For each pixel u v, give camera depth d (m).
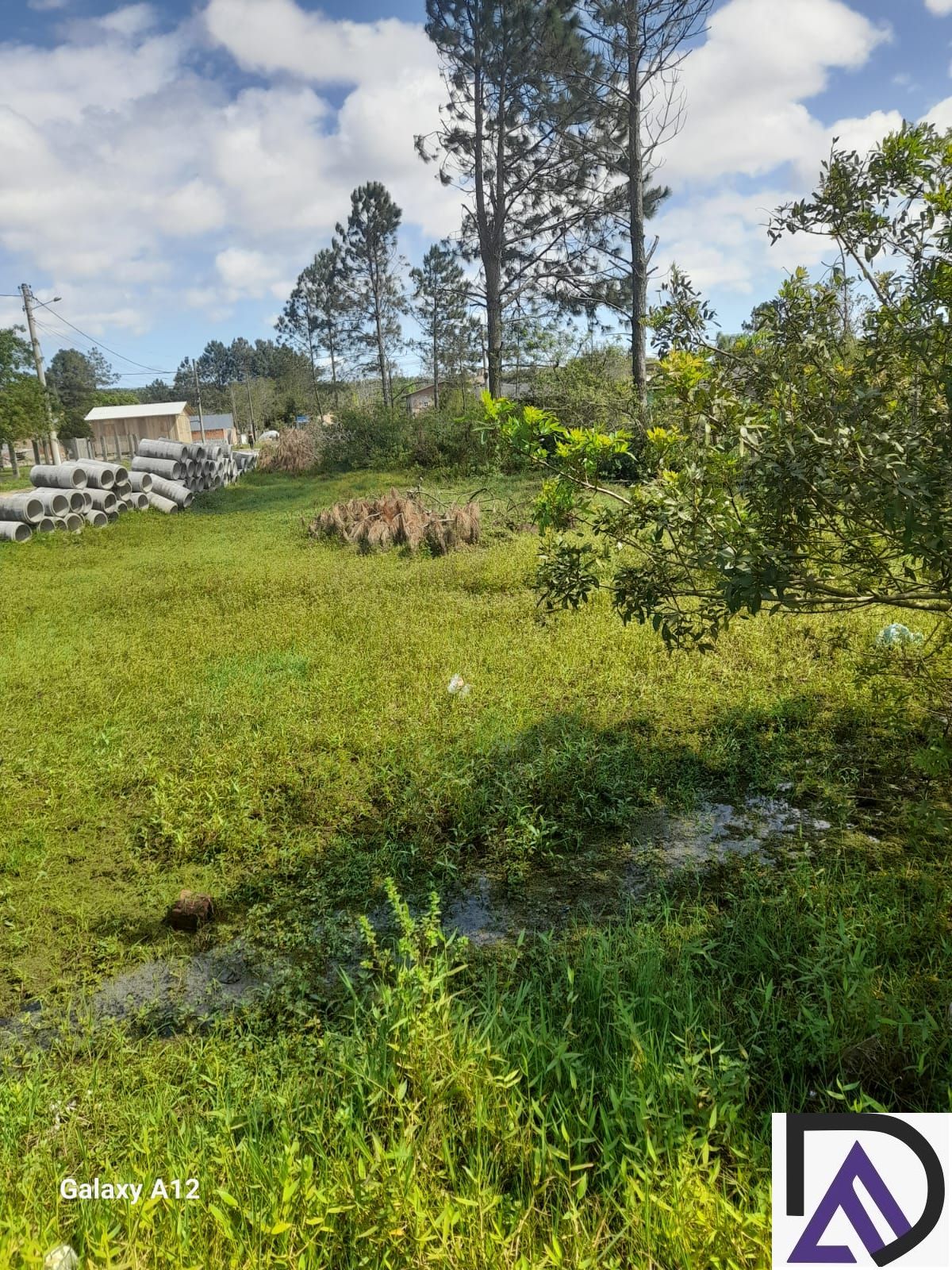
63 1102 3.02
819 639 7.21
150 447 25.41
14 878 4.66
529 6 23.78
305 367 75.62
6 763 5.98
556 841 4.69
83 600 11.70
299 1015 3.45
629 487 4.25
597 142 24.66
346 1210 2.27
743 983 3.40
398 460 29.58
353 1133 2.56
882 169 3.47
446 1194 2.35
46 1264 2.12
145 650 8.81
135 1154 2.64
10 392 35.00
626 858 4.51
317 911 4.25
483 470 24.33
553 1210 2.34
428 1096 2.63
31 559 16.09
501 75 25.53
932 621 7.25
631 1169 2.46
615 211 25.11
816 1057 2.89
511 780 5.12
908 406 3.48
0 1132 2.81
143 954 4.00
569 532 11.54
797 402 3.61
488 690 6.73
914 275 3.41
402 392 41.62
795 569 3.71
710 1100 2.62
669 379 3.68
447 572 11.73
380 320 42.72
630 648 7.48
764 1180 2.38
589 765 5.29
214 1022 3.46
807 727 5.71
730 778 5.17
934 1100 2.72
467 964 3.67
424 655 7.73
